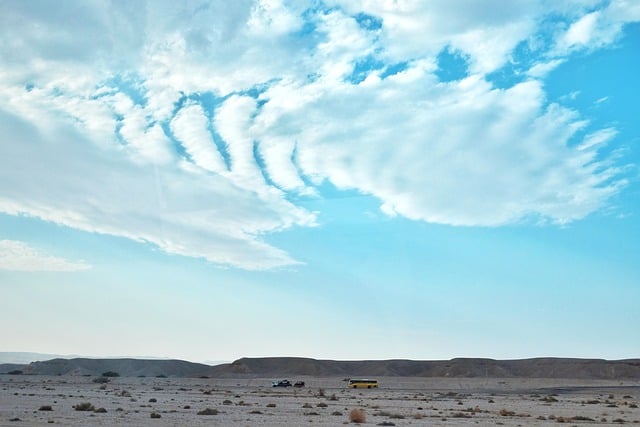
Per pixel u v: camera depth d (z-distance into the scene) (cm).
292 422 4319
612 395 10581
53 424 3709
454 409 6462
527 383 17338
